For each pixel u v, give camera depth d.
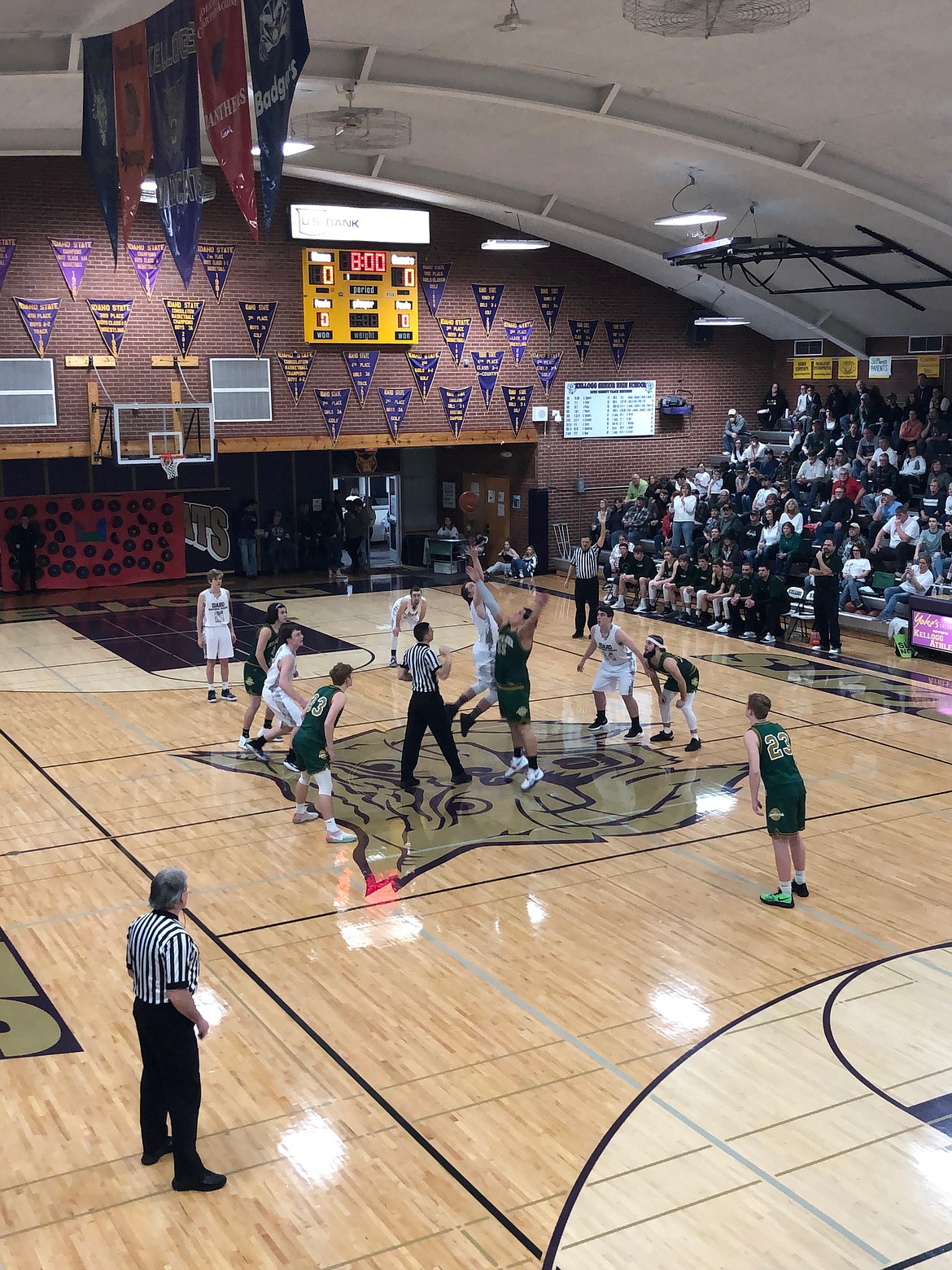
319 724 11.46
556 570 29.50
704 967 9.05
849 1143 6.88
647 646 14.58
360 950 9.37
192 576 28.88
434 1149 6.82
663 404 30.05
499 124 21.52
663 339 29.94
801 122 19.23
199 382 25.20
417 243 26.64
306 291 25.81
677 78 18.33
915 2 14.64
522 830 11.97
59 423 24.11
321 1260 5.90
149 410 24.69
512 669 12.81
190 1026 6.38
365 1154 6.77
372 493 31.89
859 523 23.09
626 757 14.30
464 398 27.88
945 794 12.98
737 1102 7.28
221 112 11.77
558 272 28.41
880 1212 6.27
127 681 18.56
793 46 16.48
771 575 21.09
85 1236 6.11
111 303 24.16
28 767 14.18
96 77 14.85
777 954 9.27
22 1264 5.89
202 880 10.77
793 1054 7.83
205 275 24.89
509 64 18.52
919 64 16.22
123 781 13.62
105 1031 8.23
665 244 27.14
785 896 10.14
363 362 26.69
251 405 25.73
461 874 10.86
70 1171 6.66
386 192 25.84
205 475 28.69
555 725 15.73
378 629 22.42
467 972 8.99
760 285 27.02
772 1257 5.91
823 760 14.18
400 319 26.80
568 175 24.06
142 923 6.36
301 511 29.89
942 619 19.20
